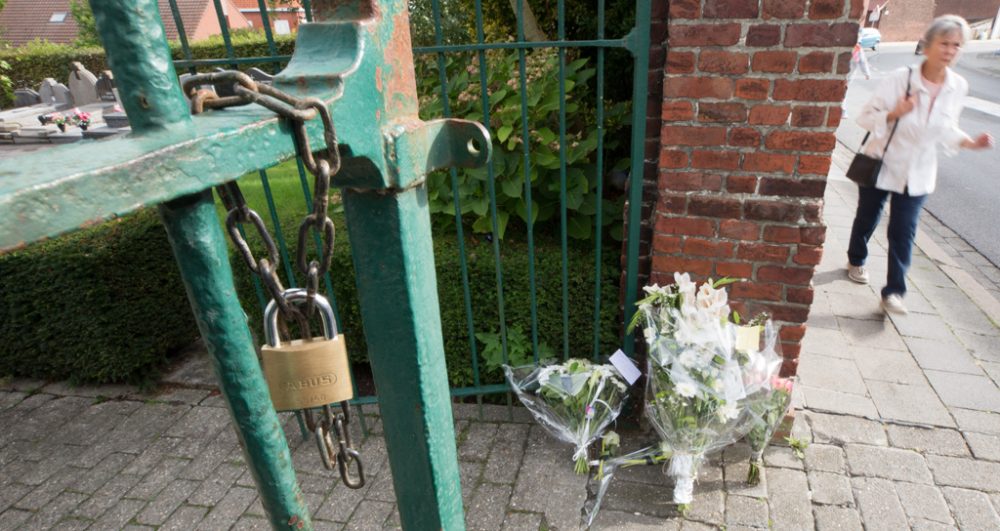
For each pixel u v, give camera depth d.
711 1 2.07
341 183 0.89
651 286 2.55
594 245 3.16
